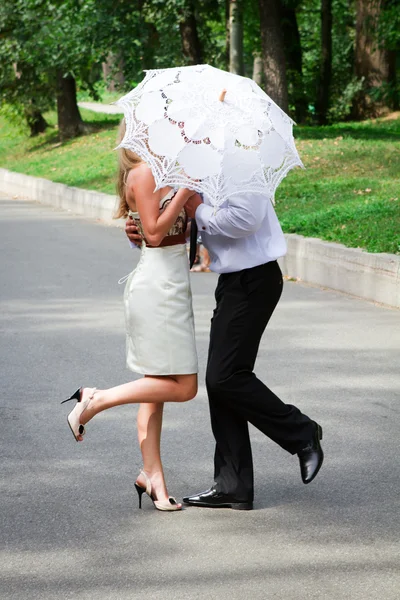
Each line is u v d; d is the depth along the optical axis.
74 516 5.51
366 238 13.05
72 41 29.56
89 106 51.28
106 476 6.15
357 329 10.27
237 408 5.46
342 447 6.63
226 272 5.36
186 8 28.91
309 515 5.48
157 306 5.38
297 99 36.50
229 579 4.68
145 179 5.21
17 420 7.32
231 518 5.45
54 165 29.73
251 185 5.06
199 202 5.29
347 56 40.38
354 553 4.96
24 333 10.22
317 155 22.33
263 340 9.79
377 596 4.50
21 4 31.23
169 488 5.91
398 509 5.56
